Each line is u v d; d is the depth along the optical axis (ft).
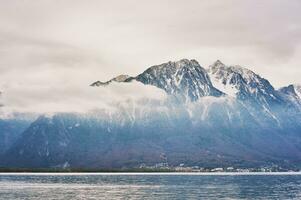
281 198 600.39
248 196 628.69
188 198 609.01
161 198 614.34
